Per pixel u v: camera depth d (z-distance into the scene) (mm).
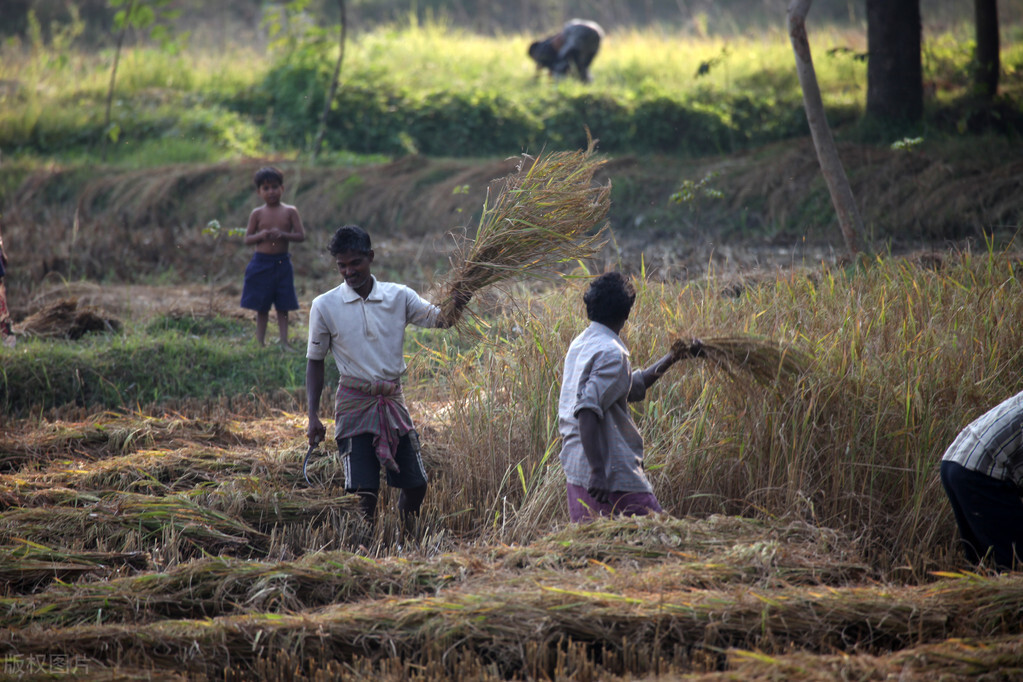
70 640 11781
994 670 10203
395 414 16234
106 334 29062
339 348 16047
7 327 27359
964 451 13859
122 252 40750
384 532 16781
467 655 11266
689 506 17125
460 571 13383
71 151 58000
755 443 17016
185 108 63531
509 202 15922
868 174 43125
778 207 43719
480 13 109000
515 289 24438
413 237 46062
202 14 97562
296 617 12109
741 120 58875
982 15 52562
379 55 69625
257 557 16312
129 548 15680
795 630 11547
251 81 67062
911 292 20750
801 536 14344
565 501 17031
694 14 100812
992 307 19297
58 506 17281
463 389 20750
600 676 11039
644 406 18812
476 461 18875
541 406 18875
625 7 108625
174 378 26391
